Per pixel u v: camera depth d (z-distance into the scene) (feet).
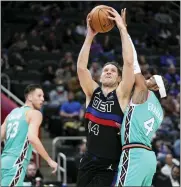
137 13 95.04
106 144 26.76
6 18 91.45
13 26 90.17
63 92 70.49
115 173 26.81
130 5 95.20
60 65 77.41
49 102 70.23
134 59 27.12
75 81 71.31
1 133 31.78
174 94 74.84
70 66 76.33
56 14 92.53
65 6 95.66
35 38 86.12
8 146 31.32
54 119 64.08
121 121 26.76
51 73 76.84
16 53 80.12
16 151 31.04
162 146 58.70
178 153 59.93
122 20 27.02
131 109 26.48
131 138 26.16
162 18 95.25
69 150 58.18
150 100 26.81
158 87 27.86
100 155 26.71
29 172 46.73
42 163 60.54
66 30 88.22
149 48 88.94
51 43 85.61
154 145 58.75
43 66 79.61
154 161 26.08
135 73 26.84
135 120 26.30
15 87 72.38
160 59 85.97
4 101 48.37
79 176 27.14
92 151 26.91
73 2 95.55
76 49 85.92
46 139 65.62
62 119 63.46
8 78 72.23
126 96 26.84
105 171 26.81
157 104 27.07
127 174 25.81
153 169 26.04
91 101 27.43
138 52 87.92
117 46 87.92
